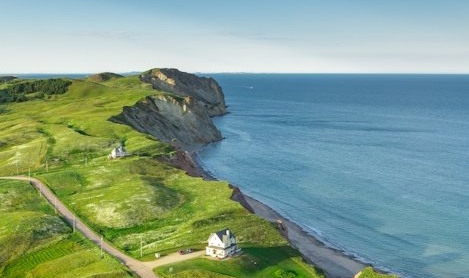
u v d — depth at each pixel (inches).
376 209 4970.5
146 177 4847.4
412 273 3533.5
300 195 5482.3
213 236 3137.3
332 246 4015.8
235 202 4165.8
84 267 2960.1
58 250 3228.3
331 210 4953.3
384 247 4003.4
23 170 5172.2
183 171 5265.8
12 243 3255.4
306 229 4411.9
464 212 4854.8
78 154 5669.3
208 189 4576.8
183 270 2881.4
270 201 5275.6
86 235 3501.5
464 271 3575.3
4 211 3892.7
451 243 4074.8
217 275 2839.6
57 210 3991.1
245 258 3107.8
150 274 2854.3
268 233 3585.1
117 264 2965.1
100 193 4379.9
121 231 3631.9
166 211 4023.1
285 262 3193.9
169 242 3339.1
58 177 4790.8
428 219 4660.4
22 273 2947.8
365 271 3203.7
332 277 3378.4
